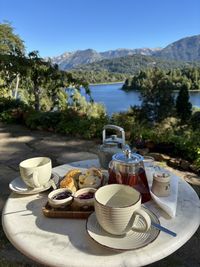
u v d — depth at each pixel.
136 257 0.72
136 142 3.47
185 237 0.81
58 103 6.96
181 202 1.01
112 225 0.75
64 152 3.68
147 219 0.73
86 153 3.62
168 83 16.06
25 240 0.80
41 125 5.03
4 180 2.74
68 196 0.96
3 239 1.76
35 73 6.60
